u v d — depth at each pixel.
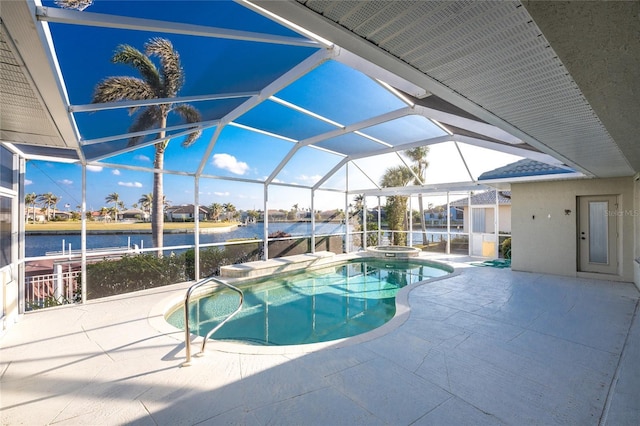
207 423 2.45
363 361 3.48
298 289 8.57
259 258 10.06
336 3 1.52
